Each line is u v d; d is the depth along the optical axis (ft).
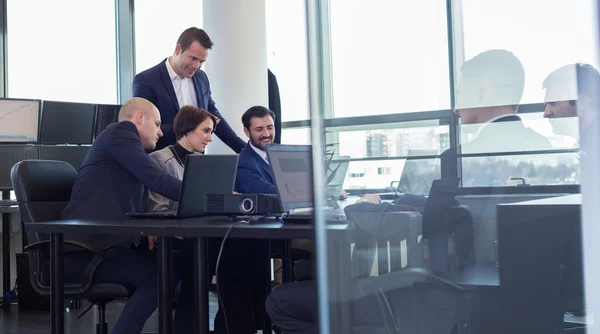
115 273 8.00
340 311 2.94
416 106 3.57
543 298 3.55
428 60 3.93
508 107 3.51
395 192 3.40
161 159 9.76
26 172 8.58
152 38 20.26
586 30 3.23
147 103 9.46
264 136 10.94
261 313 9.79
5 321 13.07
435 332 3.48
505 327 3.58
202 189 7.44
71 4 19.22
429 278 3.49
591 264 3.42
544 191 3.51
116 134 8.64
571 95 3.34
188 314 8.98
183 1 19.85
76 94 19.34
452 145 3.60
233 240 9.36
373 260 3.15
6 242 14.88
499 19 3.50
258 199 6.82
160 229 6.34
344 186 3.01
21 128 14.51
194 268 6.61
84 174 8.64
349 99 3.41
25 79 18.29
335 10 2.87
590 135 3.33
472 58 3.62
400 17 4.17
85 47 19.53
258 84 16.06
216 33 15.94
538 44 3.37
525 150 3.52
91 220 7.45
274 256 10.77
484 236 3.60
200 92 13.01
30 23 18.40
